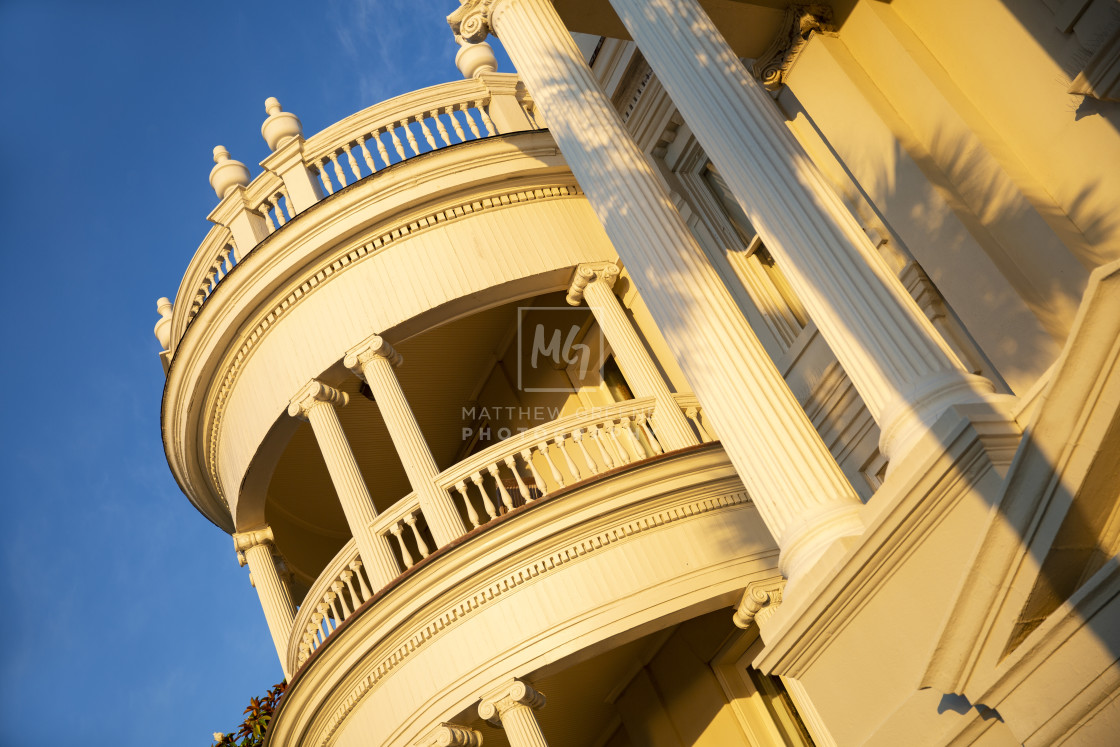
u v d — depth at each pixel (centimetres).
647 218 781
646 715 1410
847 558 576
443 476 1162
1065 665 479
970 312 869
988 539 505
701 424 1241
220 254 1458
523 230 1342
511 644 1044
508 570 1068
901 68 918
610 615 1038
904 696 555
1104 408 474
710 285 743
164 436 1491
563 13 969
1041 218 809
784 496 648
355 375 1305
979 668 514
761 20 979
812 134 1070
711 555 1068
